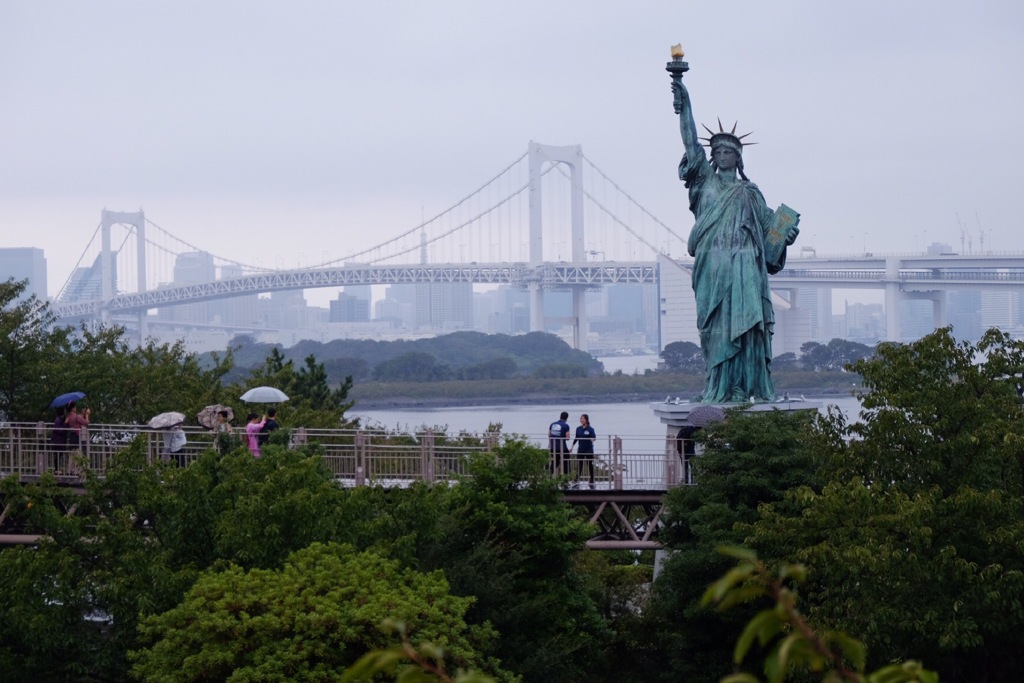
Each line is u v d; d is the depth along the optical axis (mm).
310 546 39469
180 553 43594
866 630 42812
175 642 36281
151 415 69062
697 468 55562
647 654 61500
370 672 14969
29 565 41688
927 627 42531
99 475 53781
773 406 66250
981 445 45938
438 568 44812
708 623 54250
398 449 55906
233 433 57375
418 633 36562
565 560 49656
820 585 47875
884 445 48375
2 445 55719
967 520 43469
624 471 58156
